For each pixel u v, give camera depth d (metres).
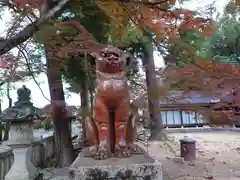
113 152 3.13
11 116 5.28
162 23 2.46
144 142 9.41
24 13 2.17
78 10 3.02
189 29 2.43
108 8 2.44
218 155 9.43
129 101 3.16
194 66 2.23
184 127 20.83
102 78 3.11
